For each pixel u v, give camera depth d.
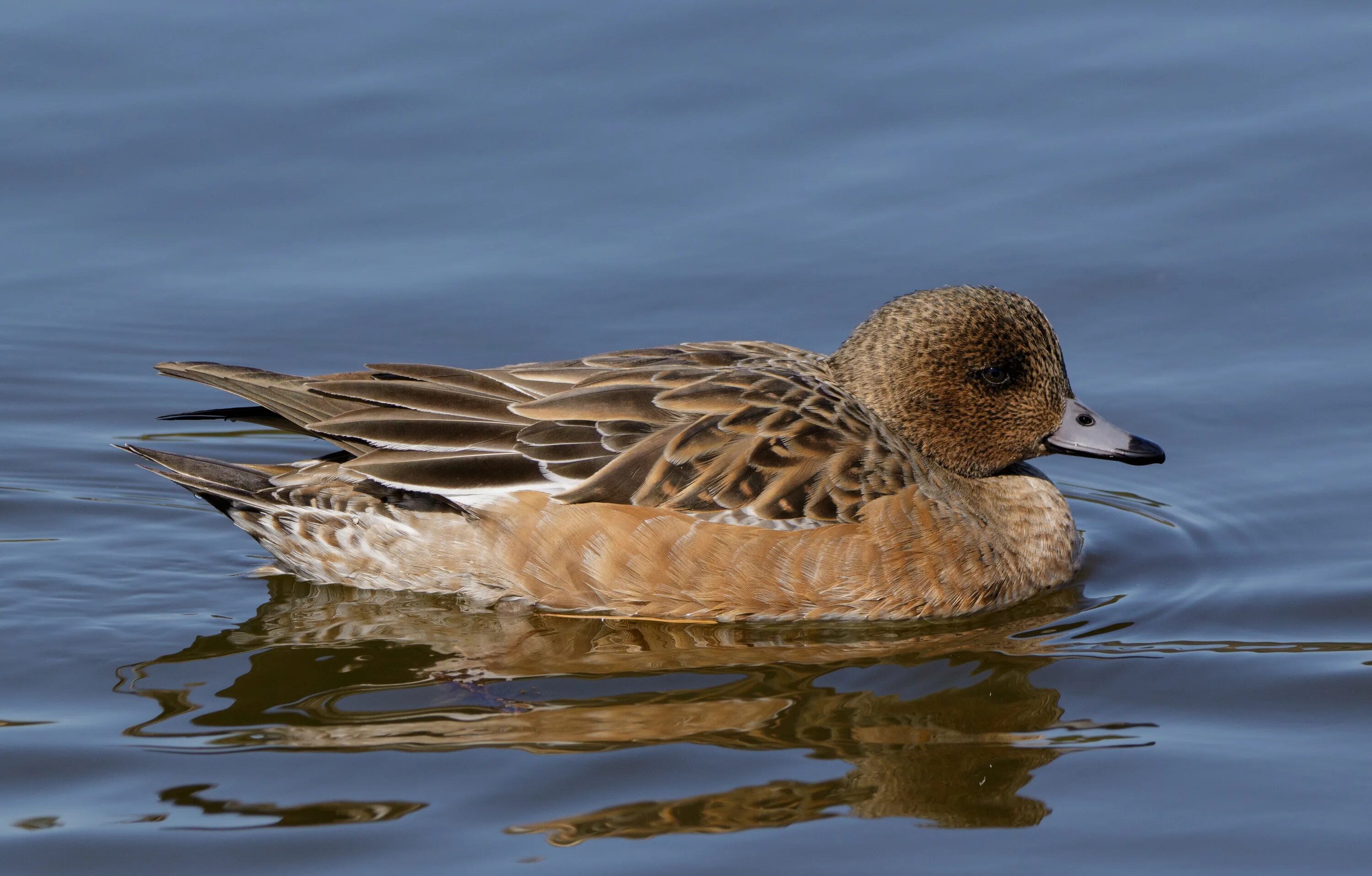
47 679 11.05
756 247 17.09
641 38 19.70
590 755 10.00
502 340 15.92
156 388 15.77
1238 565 12.91
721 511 11.95
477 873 8.76
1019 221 17.28
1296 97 18.50
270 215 17.53
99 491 14.45
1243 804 9.45
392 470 12.05
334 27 19.88
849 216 17.45
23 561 13.04
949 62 19.28
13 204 17.45
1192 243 16.92
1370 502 13.53
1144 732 10.33
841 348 13.45
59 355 15.97
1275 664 11.21
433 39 19.67
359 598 12.58
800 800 9.50
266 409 12.96
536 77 19.17
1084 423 13.23
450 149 18.28
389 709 10.66
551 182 17.91
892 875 8.77
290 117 18.59
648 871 8.77
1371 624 11.77
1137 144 18.08
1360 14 19.70
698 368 12.71
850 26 19.89
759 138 18.38
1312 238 16.81
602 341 15.88
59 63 19.11
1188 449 14.54
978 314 12.99
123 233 17.30
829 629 12.12
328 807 9.40
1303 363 15.38
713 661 11.47
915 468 12.61
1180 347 15.76
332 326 16.16
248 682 11.03
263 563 13.26
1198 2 20.03
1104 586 12.90
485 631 11.97
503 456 12.05
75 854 8.95
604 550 11.95
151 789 9.58
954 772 9.83
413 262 17.02
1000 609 12.62
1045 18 19.92
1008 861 8.90
